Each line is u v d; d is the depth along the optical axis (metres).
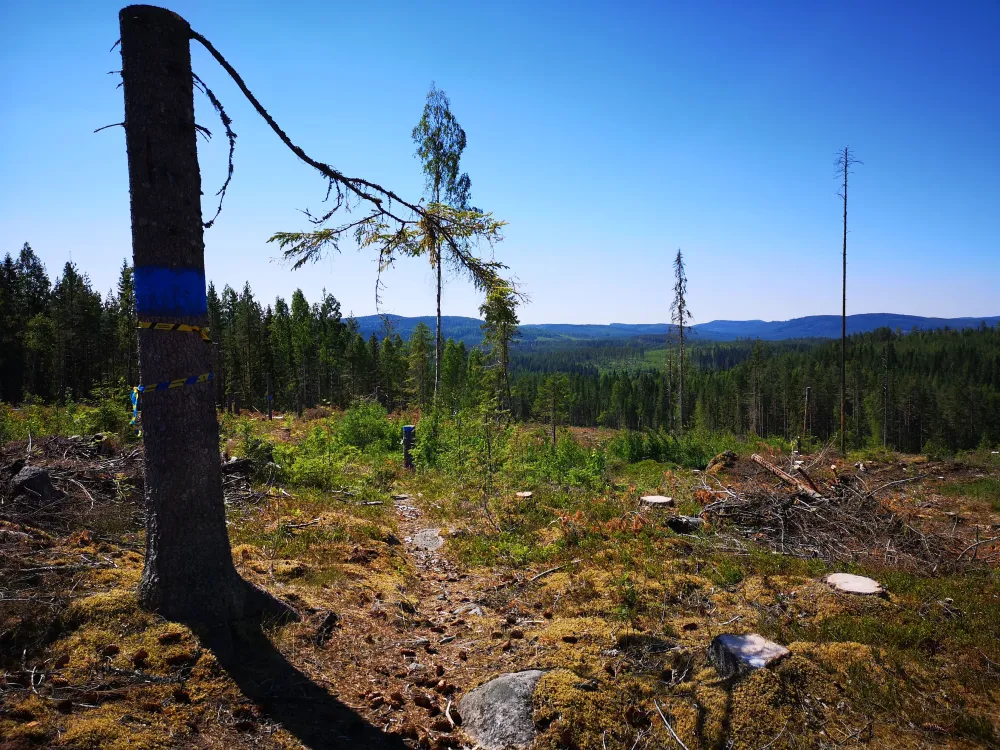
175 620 3.76
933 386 92.50
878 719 3.71
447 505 9.92
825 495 9.16
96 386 12.24
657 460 19.61
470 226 4.74
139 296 3.69
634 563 6.87
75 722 2.84
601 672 4.09
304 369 55.59
